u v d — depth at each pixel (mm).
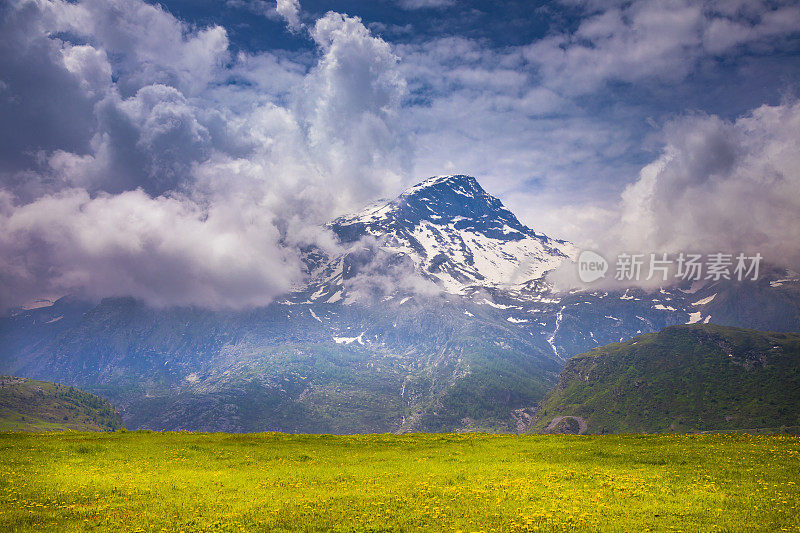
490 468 56938
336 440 81688
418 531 37438
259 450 71438
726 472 49844
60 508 44656
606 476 50750
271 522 40156
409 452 69750
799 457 53875
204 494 49094
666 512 39594
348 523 39594
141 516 42219
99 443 74938
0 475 55562
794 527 35375
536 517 39250
